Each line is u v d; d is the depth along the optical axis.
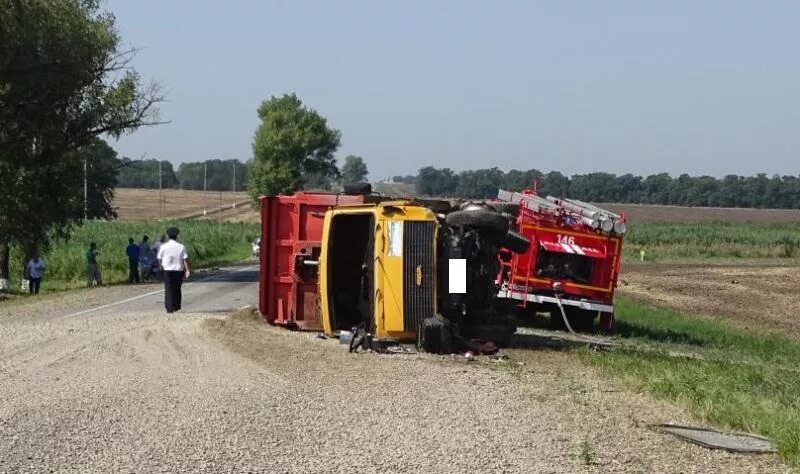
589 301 23.45
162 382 12.45
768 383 15.93
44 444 9.20
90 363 13.98
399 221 16.83
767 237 84.00
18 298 35.47
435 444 9.52
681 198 149.12
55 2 42.50
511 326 17.41
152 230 80.50
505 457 9.10
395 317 16.61
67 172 45.78
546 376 14.30
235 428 9.97
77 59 43.16
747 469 8.99
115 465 8.51
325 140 113.75
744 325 30.98
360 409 11.09
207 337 17.14
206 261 63.53
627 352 18.44
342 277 19.55
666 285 46.09
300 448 9.25
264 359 14.82
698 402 12.38
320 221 19.88
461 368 14.65
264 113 113.31
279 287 19.86
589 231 23.45
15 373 13.09
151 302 28.83
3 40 40.84
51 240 50.62
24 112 43.31
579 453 9.34
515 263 23.30
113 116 46.50
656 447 9.72
